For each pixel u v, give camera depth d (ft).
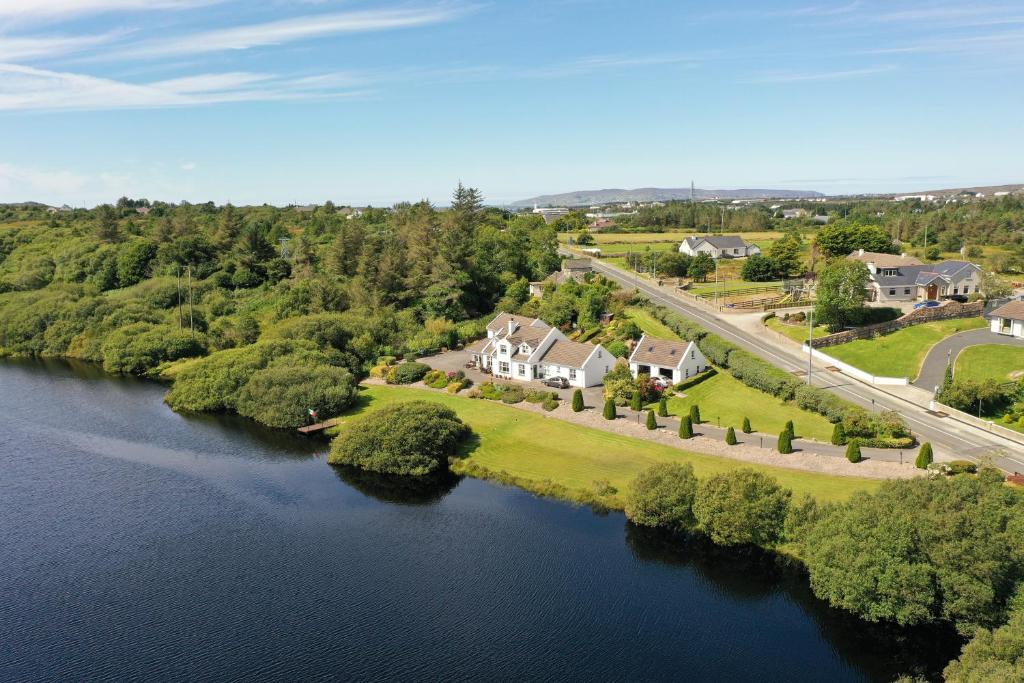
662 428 239.50
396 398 305.53
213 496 216.54
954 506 135.13
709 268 497.05
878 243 485.15
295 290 445.37
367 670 133.28
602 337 345.31
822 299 321.73
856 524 140.36
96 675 135.03
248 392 300.20
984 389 225.76
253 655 138.82
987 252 538.88
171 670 135.64
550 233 558.97
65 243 600.80
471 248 463.83
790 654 135.64
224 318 445.78
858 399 246.06
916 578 130.11
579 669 132.26
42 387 353.31
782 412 243.81
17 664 138.82
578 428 247.50
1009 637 110.83
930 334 306.96
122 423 292.20
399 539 184.96
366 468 235.61
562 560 171.63
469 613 150.82
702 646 138.41
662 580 161.79
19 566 175.73
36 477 233.14
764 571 164.35
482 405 282.56
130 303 450.71
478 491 214.28
